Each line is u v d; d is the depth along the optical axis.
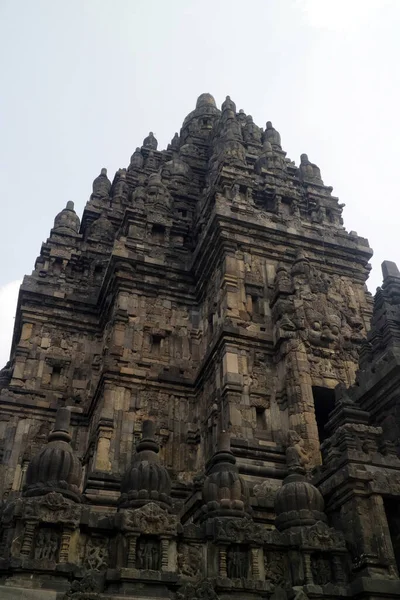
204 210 33.25
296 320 26.06
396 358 17.95
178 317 30.39
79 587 11.55
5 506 13.25
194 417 26.95
